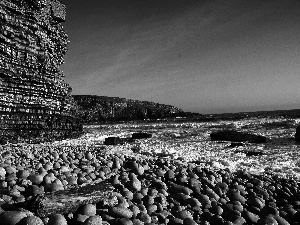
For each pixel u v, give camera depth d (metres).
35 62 18.23
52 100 19.84
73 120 24.30
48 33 20.67
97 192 3.58
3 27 15.96
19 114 16.69
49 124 19.39
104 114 128.00
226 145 15.91
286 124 31.33
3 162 5.84
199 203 4.21
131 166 6.18
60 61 23.03
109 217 3.05
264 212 4.05
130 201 3.82
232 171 7.67
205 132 26.92
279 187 5.80
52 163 6.21
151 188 4.59
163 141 19.34
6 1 16.41
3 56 15.88
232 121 48.72
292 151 12.54
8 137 15.66
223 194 4.89
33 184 4.12
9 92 16.12
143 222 3.15
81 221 2.86
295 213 3.95
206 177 5.76
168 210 3.95
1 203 3.15
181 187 4.79
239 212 3.85
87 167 5.91
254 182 6.00
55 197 3.24
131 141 19.09
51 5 21.22
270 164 9.31
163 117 131.25
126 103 140.00
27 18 17.92
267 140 17.88
